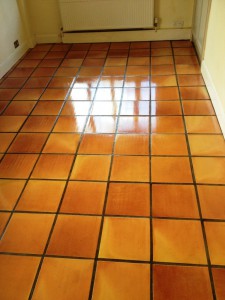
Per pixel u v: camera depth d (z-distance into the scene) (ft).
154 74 11.17
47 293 4.76
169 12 13.41
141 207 6.07
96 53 13.39
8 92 10.77
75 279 4.92
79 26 13.93
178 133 8.05
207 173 6.75
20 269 5.13
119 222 5.81
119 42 14.40
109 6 13.23
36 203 6.33
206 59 10.31
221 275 4.84
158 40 14.21
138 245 5.37
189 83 10.38
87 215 5.99
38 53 13.88
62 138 8.22
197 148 7.49
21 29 13.66
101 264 5.12
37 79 11.53
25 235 5.69
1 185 6.82
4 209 6.24
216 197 6.16
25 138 8.34
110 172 6.96
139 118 8.78
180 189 6.40
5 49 12.19
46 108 9.65
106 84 10.76
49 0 13.57
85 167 7.16
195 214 5.85
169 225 5.68
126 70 11.65
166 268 4.99
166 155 7.34
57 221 5.91
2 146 8.09
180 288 4.70
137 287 4.75
